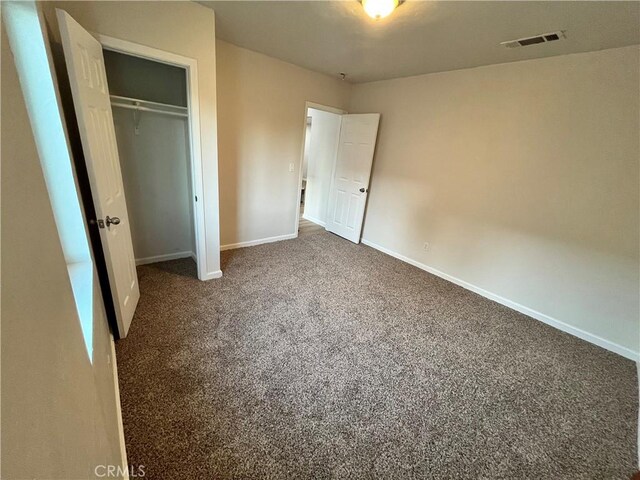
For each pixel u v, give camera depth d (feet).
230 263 10.72
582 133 7.62
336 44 8.63
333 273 10.74
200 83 7.40
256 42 9.18
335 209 15.28
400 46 8.30
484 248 10.01
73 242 4.85
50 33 4.66
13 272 1.22
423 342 7.29
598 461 4.68
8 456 0.95
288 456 4.33
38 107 4.11
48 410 1.42
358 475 4.18
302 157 13.05
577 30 6.32
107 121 6.12
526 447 4.82
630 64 6.77
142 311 7.42
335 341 7.00
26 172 1.57
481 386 6.05
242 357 6.19
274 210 13.02
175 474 3.95
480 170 9.79
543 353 7.32
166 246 10.45
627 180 7.11
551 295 8.64
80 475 1.84
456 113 10.16
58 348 1.71
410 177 11.96
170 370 5.66
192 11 6.81
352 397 5.46
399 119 11.97
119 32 6.02
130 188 9.18
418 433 4.89
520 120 8.68
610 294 7.63
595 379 6.53
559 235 8.32
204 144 7.97
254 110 10.92
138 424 4.56
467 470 4.39
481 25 6.57
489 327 8.25
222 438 4.48
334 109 13.42
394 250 13.08
